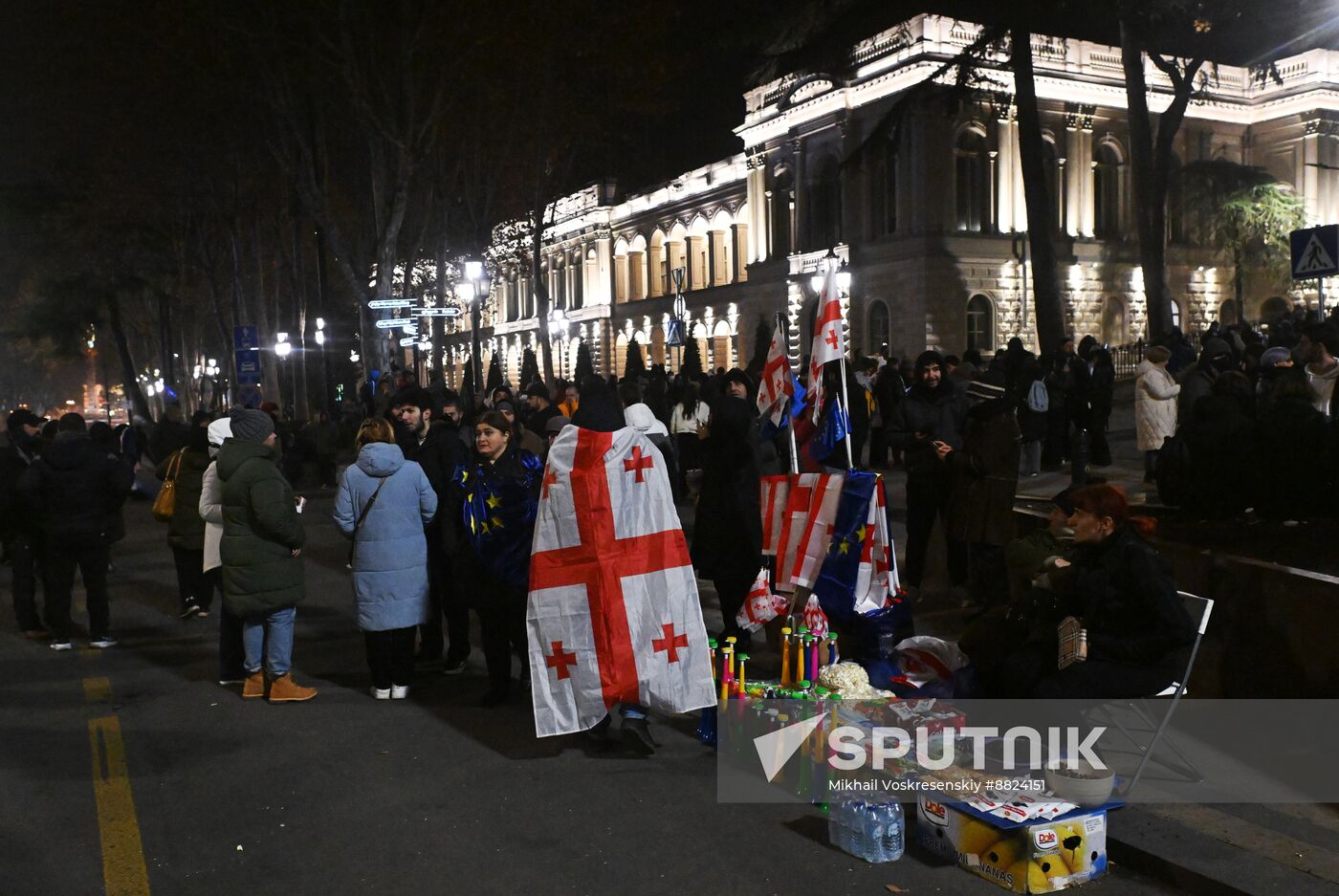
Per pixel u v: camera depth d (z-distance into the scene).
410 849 4.64
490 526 6.46
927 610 8.43
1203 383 11.85
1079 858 4.19
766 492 6.55
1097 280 43.78
